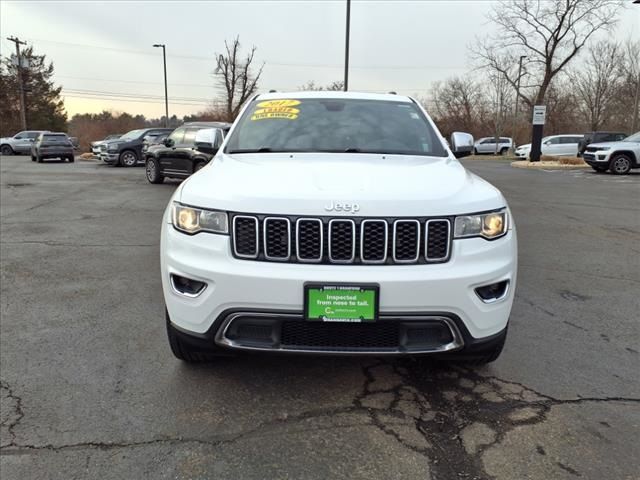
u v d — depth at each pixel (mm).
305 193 2559
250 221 2547
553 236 7609
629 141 19750
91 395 2900
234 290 2506
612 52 45844
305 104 4172
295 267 2494
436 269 2525
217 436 2533
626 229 8188
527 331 3906
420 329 2572
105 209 9867
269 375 3150
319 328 2533
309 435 2549
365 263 2514
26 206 10211
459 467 2312
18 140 36250
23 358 3354
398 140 3783
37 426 2596
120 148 22484
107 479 2215
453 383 3084
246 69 42406
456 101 60750
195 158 12719
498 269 2643
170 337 2982
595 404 2855
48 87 64750
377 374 3184
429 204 2555
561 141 30172
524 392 2982
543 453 2412
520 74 34969
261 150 3650
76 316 4105
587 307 4465
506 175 19250
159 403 2824
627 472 2279
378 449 2439
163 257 2812
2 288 4816
